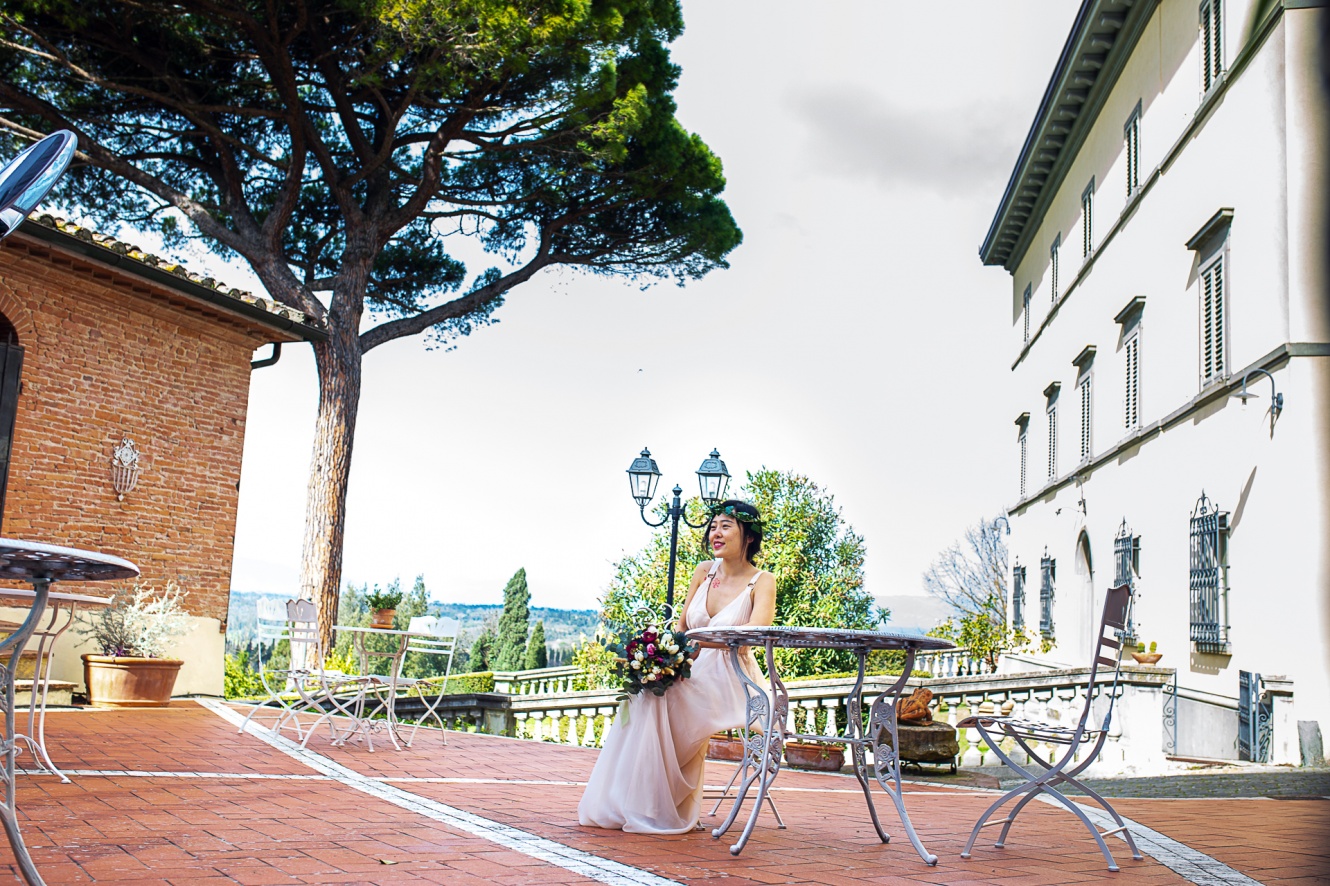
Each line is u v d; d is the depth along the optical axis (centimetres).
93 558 277
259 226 1691
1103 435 1844
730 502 598
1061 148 2177
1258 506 1164
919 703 1042
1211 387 1291
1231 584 1234
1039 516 2364
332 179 1662
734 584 591
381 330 1752
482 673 2022
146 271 1152
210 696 1272
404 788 639
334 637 1594
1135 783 909
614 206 1925
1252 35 1203
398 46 1478
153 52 1567
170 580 1243
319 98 1753
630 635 543
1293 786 870
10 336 1099
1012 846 530
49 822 461
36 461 1105
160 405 1241
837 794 769
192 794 564
